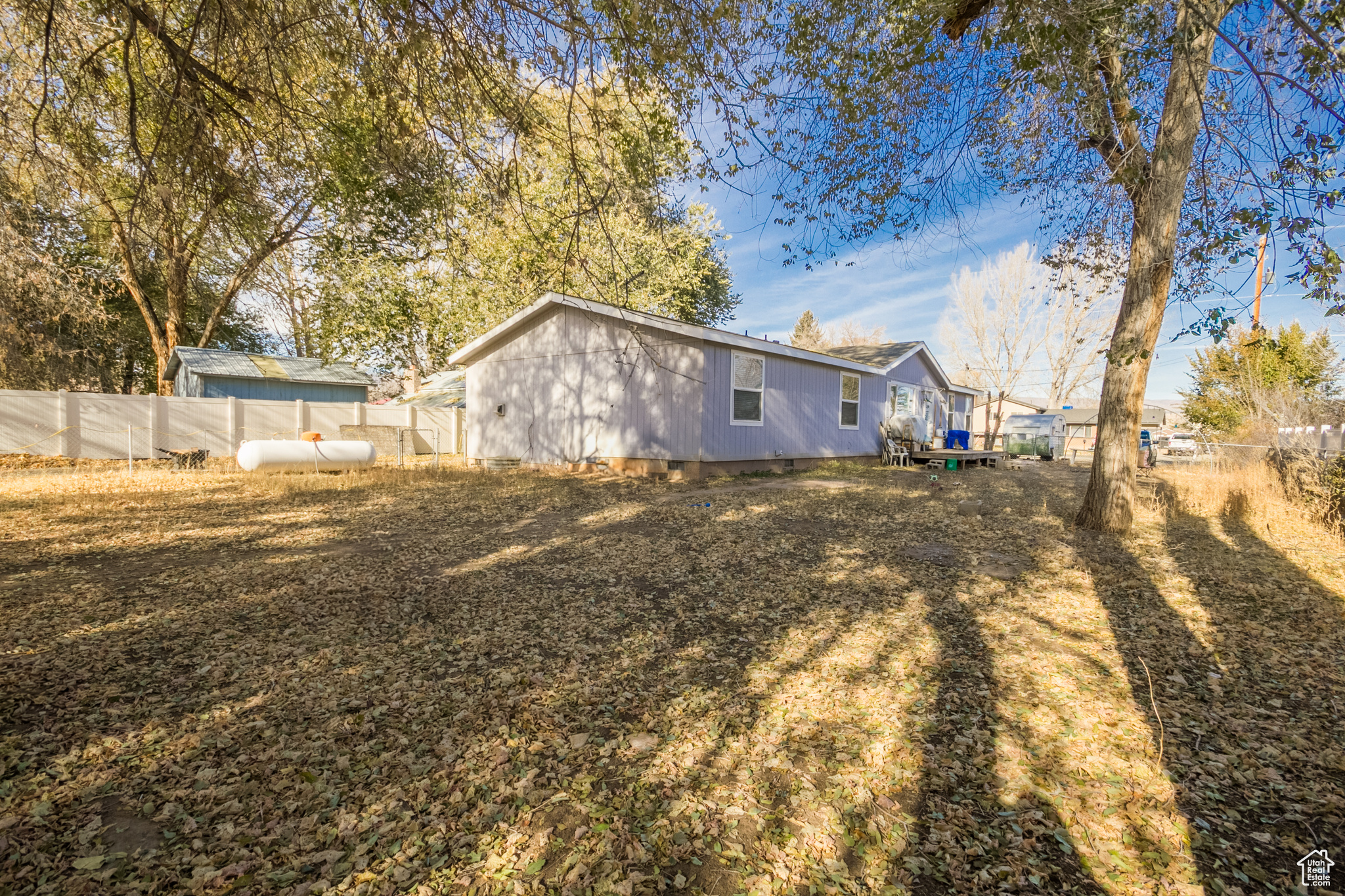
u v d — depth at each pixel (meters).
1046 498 11.02
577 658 3.98
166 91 4.74
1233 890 2.02
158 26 4.34
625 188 5.02
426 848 2.24
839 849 2.25
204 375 19.16
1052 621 4.62
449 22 4.23
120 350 23.27
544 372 15.66
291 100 5.28
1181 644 4.14
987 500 10.66
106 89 5.20
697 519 8.62
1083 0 3.76
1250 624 4.48
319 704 3.33
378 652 4.02
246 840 2.26
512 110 4.70
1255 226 3.72
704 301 32.16
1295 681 3.59
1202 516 8.88
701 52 4.31
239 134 5.32
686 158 5.19
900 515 8.99
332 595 5.17
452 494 11.04
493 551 6.79
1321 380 15.81
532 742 2.97
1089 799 2.53
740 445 13.94
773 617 4.74
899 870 2.14
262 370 20.45
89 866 2.10
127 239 5.50
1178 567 5.98
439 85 4.65
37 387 18.58
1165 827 2.35
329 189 7.16
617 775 2.71
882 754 2.88
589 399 14.70
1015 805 2.49
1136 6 4.04
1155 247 7.00
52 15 4.56
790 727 3.13
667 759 2.84
